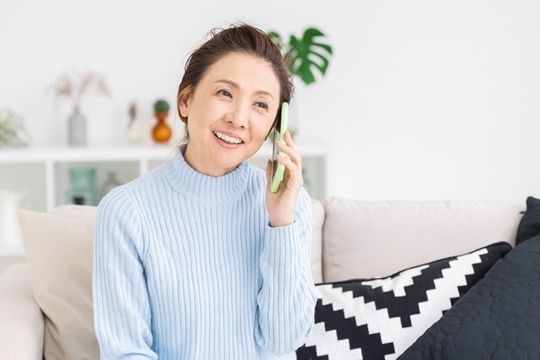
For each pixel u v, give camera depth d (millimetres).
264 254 1350
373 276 1819
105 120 3396
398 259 1820
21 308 1574
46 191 3381
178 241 1351
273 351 1387
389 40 3438
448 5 3438
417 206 1893
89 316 1591
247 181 1420
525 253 1628
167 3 3359
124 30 3359
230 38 1317
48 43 3340
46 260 1615
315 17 3406
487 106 3490
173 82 3391
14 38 3328
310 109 3451
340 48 3428
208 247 1366
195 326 1343
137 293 1323
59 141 3381
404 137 3490
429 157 3506
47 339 1599
